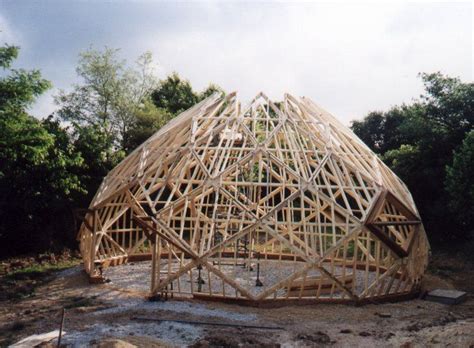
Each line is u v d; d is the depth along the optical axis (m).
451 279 19.98
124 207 22.28
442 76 32.72
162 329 11.92
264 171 25.80
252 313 13.69
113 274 19.50
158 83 47.84
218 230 20.69
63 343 10.66
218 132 18.69
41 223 26.19
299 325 12.66
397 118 47.78
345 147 18.45
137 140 39.97
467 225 28.23
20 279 18.72
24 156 22.81
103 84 43.56
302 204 15.87
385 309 14.64
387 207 20.38
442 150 31.42
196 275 19.22
